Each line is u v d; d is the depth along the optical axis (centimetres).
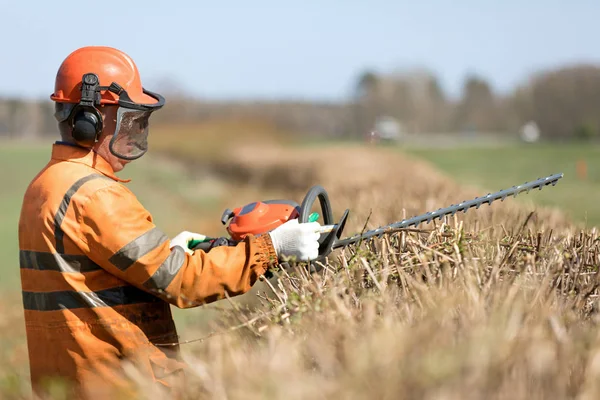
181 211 2959
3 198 3775
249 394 307
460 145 13238
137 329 404
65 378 399
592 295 424
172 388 384
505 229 539
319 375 320
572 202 1984
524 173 4203
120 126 413
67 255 393
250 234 418
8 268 1650
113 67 413
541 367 301
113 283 402
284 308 415
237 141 5819
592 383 297
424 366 283
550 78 12900
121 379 395
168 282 391
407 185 1658
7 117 13000
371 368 293
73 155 411
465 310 347
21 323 1023
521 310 348
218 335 411
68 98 409
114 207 389
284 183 3466
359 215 936
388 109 14288
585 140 12556
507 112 15000
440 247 458
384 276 425
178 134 7519
